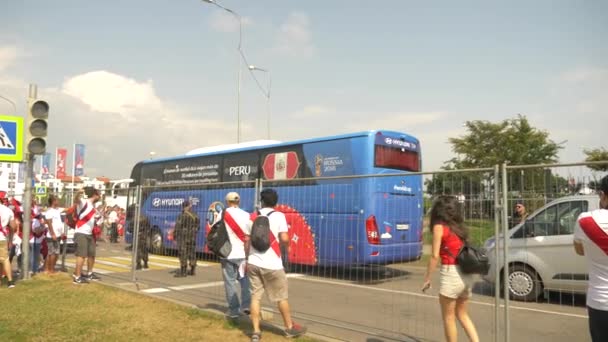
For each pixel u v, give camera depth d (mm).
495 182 5438
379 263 7590
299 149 12938
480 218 5609
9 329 6492
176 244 11016
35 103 10812
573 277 6328
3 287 9617
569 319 6230
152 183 18109
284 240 6188
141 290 9586
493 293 6016
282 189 9352
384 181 7719
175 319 7062
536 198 5180
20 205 12102
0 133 10883
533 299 6586
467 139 34094
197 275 10844
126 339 6094
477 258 4832
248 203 13820
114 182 23406
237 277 7172
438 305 7012
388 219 7508
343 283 7969
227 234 7086
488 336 6316
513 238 6836
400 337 6270
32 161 10852
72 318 7098
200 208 10953
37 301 8266
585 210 6133
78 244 10125
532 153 32219
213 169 15492
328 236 8312
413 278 6941
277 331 6465
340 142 12055
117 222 12516
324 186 8508
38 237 11633
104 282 10312
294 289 8500
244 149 14539
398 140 12219
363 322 6984
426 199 6449
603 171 4707
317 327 6844
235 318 7004
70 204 12977
